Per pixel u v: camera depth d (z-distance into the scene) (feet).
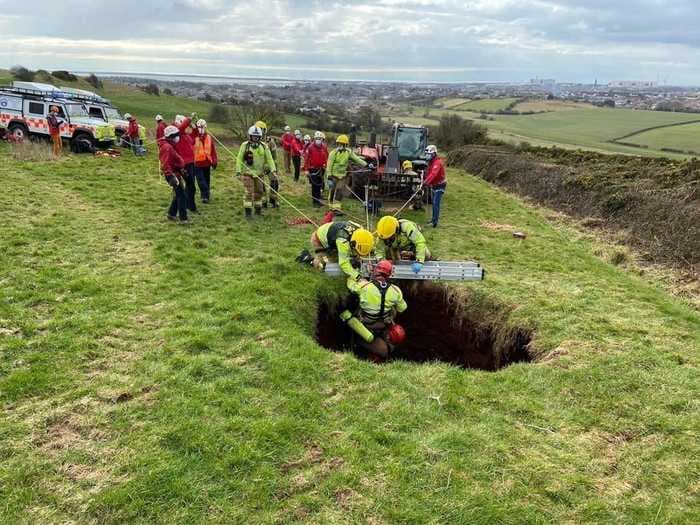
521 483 13.74
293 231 34.88
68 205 36.27
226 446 14.21
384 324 24.04
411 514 12.46
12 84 74.18
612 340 22.16
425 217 45.47
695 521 12.82
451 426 15.94
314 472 13.67
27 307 21.01
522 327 24.41
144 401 15.89
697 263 33.99
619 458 15.06
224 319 21.22
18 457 13.42
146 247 29.17
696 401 17.79
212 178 52.85
